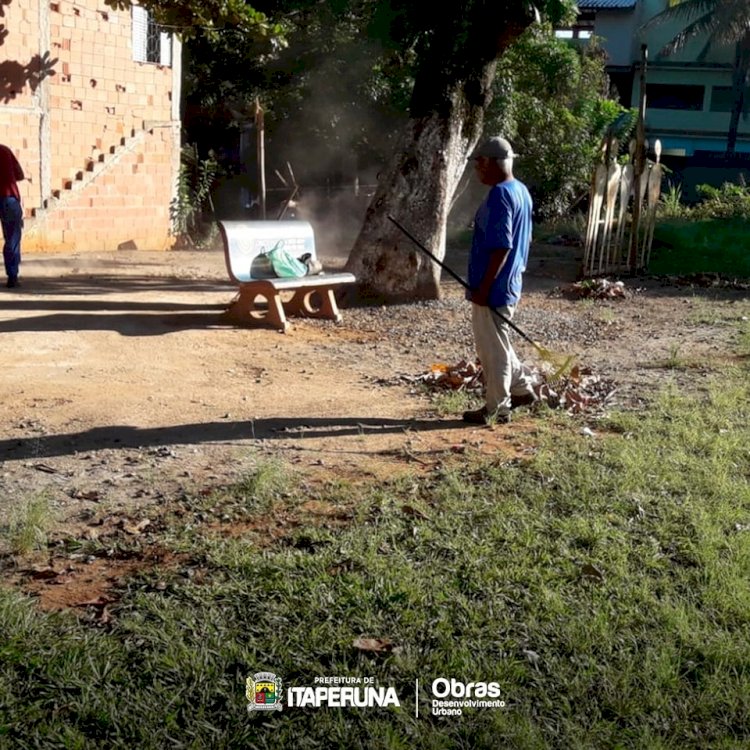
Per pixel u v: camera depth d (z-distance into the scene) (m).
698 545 5.02
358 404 7.82
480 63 12.48
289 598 4.35
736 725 3.58
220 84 27.56
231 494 5.65
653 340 11.05
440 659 3.91
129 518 5.31
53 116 18.31
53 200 18.52
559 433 7.05
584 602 4.36
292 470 6.13
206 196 25.53
